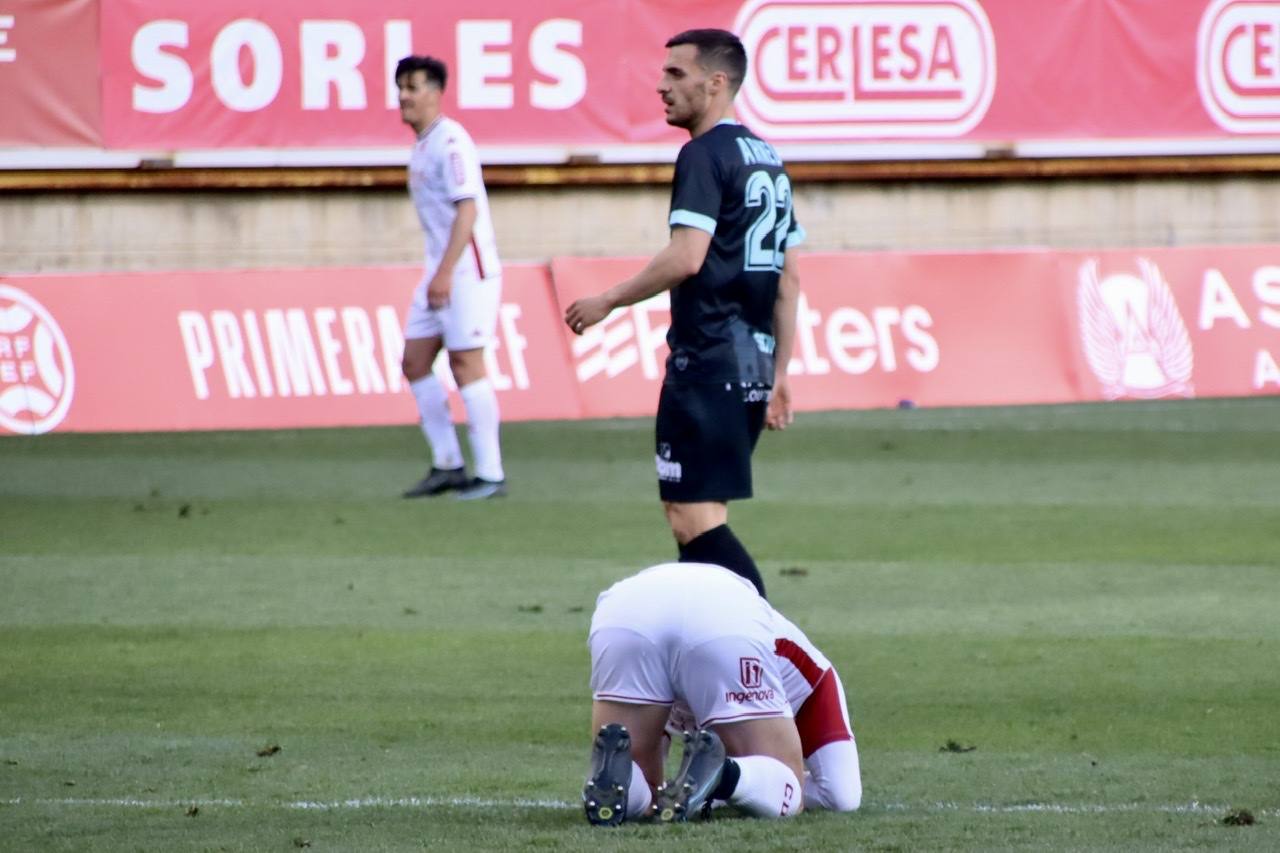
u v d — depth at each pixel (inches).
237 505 1621.6
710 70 874.8
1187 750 821.9
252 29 2246.6
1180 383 2288.4
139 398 2042.3
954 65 2385.6
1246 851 628.4
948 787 747.4
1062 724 876.6
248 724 882.1
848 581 1268.5
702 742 644.7
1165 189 2475.4
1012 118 2406.5
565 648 1062.4
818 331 2209.6
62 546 1408.7
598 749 657.6
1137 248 2314.2
